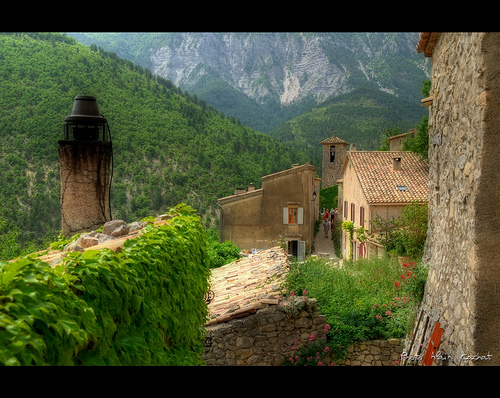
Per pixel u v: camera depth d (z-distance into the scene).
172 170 88.56
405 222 15.34
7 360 1.72
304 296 8.30
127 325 3.12
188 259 5.04
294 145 191.62
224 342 7.70
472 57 4.36
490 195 3.99
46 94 96.31
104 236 5.12
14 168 75.69
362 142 196.25
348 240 30.81
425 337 5.98
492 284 3.96
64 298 2.28
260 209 35.12
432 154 6.95
